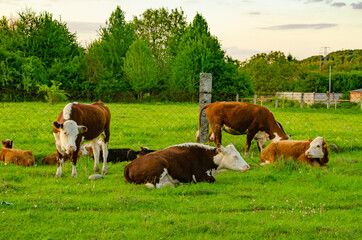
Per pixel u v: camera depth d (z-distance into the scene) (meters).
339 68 111.38
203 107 12.06
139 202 6.04
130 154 10.47
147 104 37.53
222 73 49.34
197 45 49.34
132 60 47.19
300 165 9.16
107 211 5.65
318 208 6.13
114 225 4.98
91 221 5.12
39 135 14.08
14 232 4.67
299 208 6.09
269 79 74.44
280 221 5.32
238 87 49.28
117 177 8.26
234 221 5.26
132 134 14.80
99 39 56.75
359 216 5.69
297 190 7.16
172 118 20.84
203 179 7.84
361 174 8.73
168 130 16.11
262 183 7.88
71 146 7.82
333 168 9.13
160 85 50.72
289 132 15.95
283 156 9.62
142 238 4.61
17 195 6.34
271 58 100.56
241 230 4.95
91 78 46.84
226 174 8.64
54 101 32.59
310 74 69.44
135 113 23.78
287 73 89.44
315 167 9.05
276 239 4.71
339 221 5.44
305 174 8.45
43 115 21.20
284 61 96.06
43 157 10.35
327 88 67.12
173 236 4.71
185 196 6.64
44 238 4.53
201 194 6.89
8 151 9.41
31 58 43.69
